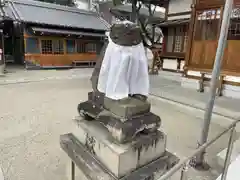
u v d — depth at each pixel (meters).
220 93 6.50
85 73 10.86
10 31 13.51
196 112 4.79
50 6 13.45
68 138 1.62
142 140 1.28
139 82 1.36
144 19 13.80
